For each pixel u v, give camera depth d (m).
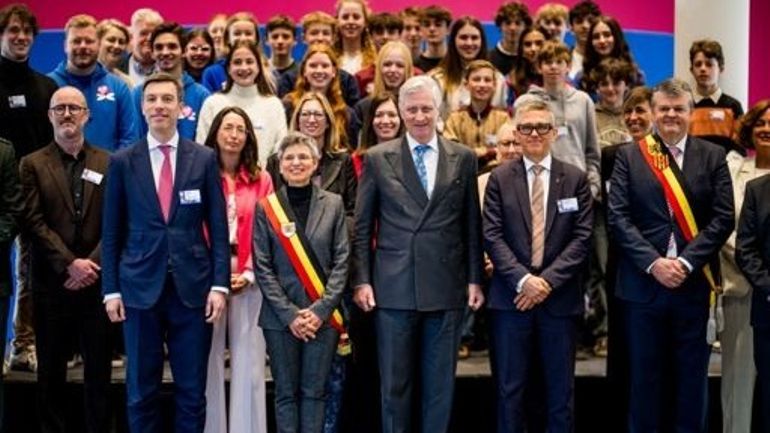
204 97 5.29
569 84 5.45
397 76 5.15
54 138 4.64
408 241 4.02
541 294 3.95
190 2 7.47
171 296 3.97
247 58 5.07
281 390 4.06
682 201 4.04
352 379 4.69
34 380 4.72
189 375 4.01
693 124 5.43
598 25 5.81
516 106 4.54
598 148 5.15
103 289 4.00
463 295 4.10
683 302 4.03
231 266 4.23
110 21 5.83
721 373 4.53
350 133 5.12
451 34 5.73
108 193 3.99
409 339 4.07
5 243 4.05
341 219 4.18
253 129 4.53
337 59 5.52
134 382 3.99
